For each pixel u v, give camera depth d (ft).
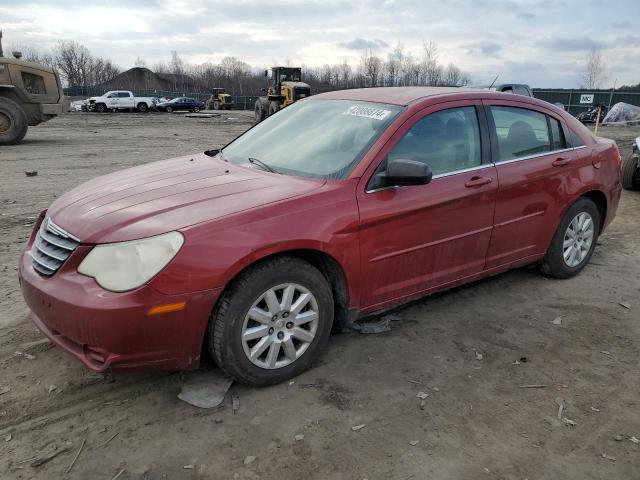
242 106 193.77
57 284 9.48
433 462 8.80
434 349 12.28
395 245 11.77
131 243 9.23
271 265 10.16
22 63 52.11
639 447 9.25
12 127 50.55
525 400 10.50
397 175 11.02
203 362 11.39
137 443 9.12
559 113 15.80
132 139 59.06
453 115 13.16
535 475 8.59
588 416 10.06
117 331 8.96
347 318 11.69
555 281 16.31
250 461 8.75
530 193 14.35
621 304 14.78
